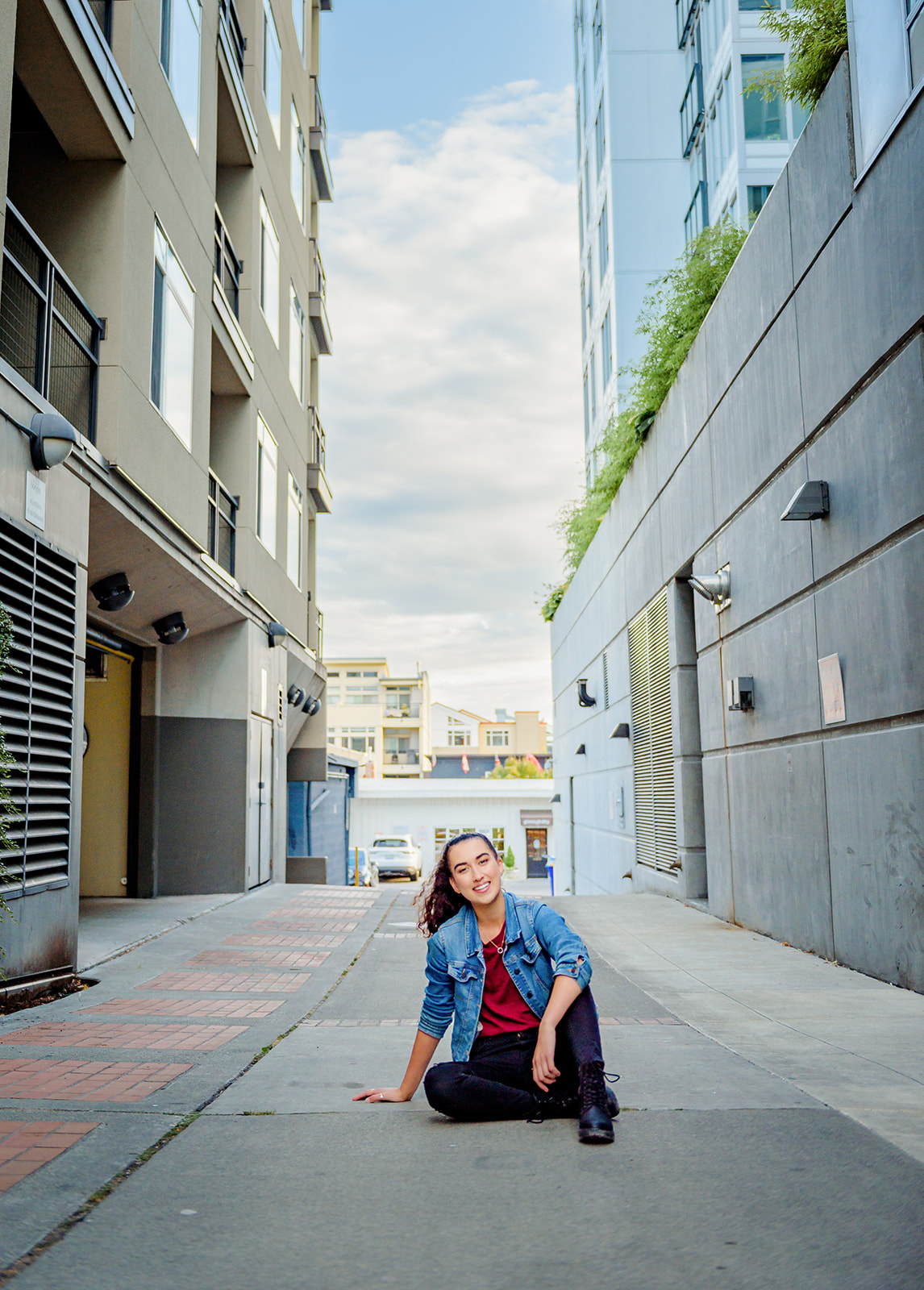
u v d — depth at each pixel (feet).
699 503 42.11
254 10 54.75
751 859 36.27
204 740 48.55
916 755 23.12
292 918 38.96
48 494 25.71
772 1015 20.81
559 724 102.89
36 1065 16.40
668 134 95.30
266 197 57.62
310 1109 13.55
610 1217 9.44
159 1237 9.20
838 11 27.07
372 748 305.32
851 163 25.86
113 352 31.55
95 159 32.30
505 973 12.67
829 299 27.45
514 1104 12.59
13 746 22.97
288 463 64.23
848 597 26.76
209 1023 20.31
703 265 44.24
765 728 34.17
